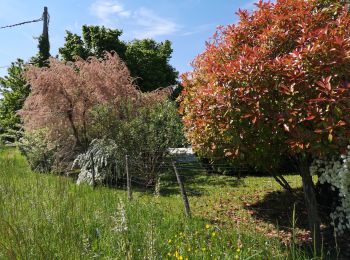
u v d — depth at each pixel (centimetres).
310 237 614
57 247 411
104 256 426
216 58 652
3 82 2800
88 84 1348
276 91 513
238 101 525
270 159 586
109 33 2834
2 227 432
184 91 700
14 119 2578
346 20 550
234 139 541
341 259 533
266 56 543
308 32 543
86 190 824
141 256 414
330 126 459
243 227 646
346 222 561
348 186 526
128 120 1273
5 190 641
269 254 447
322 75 491
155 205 697
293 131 493
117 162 1078
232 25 654
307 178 569
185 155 1243
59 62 1424
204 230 573
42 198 586
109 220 527
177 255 429
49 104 1341
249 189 967
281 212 756
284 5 623
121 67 1464
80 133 1405
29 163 1338
